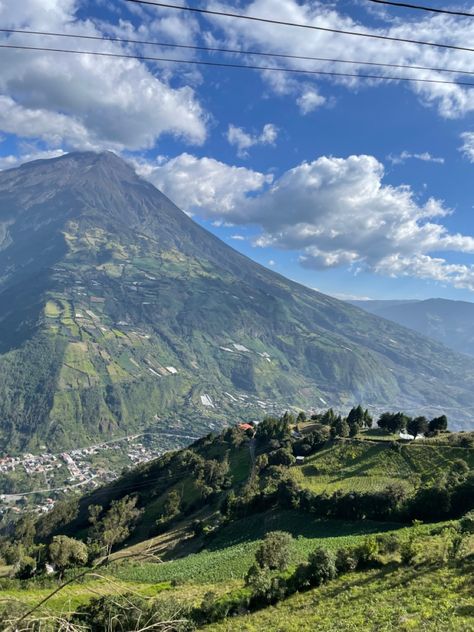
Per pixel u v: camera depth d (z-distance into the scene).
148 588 51.94
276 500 82.12
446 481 68.12
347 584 38.03
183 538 88.94
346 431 108.88
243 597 39.50
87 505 140.62
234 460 126.12
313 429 133.62
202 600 41.41
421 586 31.05
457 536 37.44
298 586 40.75
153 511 115.06
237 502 85.25
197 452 146.12
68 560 64.81
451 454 86.69
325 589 38.56
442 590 28.64
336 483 86.38
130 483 144.75
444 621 22.61
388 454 92.94
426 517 62.34
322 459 98.94
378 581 36.16
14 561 83.94
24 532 127.69
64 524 130.25
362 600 32.00
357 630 25.12
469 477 66.00
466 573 31.28
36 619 5.97
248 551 63.75
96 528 108.62
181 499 112.81
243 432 147.50
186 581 54.25
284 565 46.59
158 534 99.25
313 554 42.41
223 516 88.31
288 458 103.12
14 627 5.98
